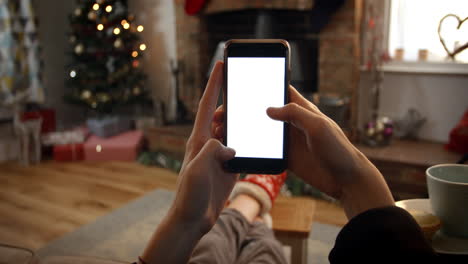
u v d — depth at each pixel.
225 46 0.62
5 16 3.12
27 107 3.48
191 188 0.45
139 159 3.17
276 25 3.01
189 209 0.46
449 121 2.59
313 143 0.44
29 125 3.13
